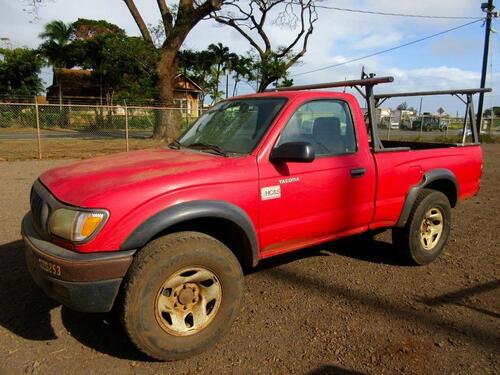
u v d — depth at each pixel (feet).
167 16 78.33
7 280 13.19
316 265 14.94
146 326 8.78
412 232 14.43
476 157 16.89
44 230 9.14
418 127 76.33
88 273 8.36
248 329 10.68
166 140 70.33
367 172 12.93
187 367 9.18
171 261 8.87
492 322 11.09
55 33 131.34
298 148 10.16
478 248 17.06
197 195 9.46
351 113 13.01
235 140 11.48
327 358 9.48
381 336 10.38
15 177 32.17
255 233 10.55
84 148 56.95
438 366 9.21
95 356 9.53
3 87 133.18
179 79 144.15
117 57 82.69
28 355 9.52
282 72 99.40
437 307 11.89
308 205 11.56
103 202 8.55
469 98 16.92
